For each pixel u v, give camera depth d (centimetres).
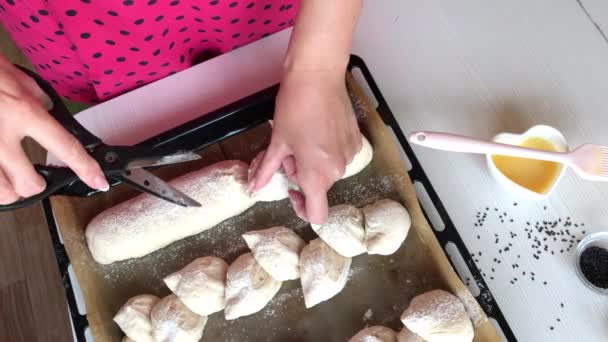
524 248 51
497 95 56
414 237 52
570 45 57
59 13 48
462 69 58
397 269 52
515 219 52
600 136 53
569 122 54
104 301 54
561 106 55
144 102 58
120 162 44
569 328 49
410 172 54
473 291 51
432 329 47
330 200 55
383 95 58
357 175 55
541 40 57
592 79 55
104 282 54
